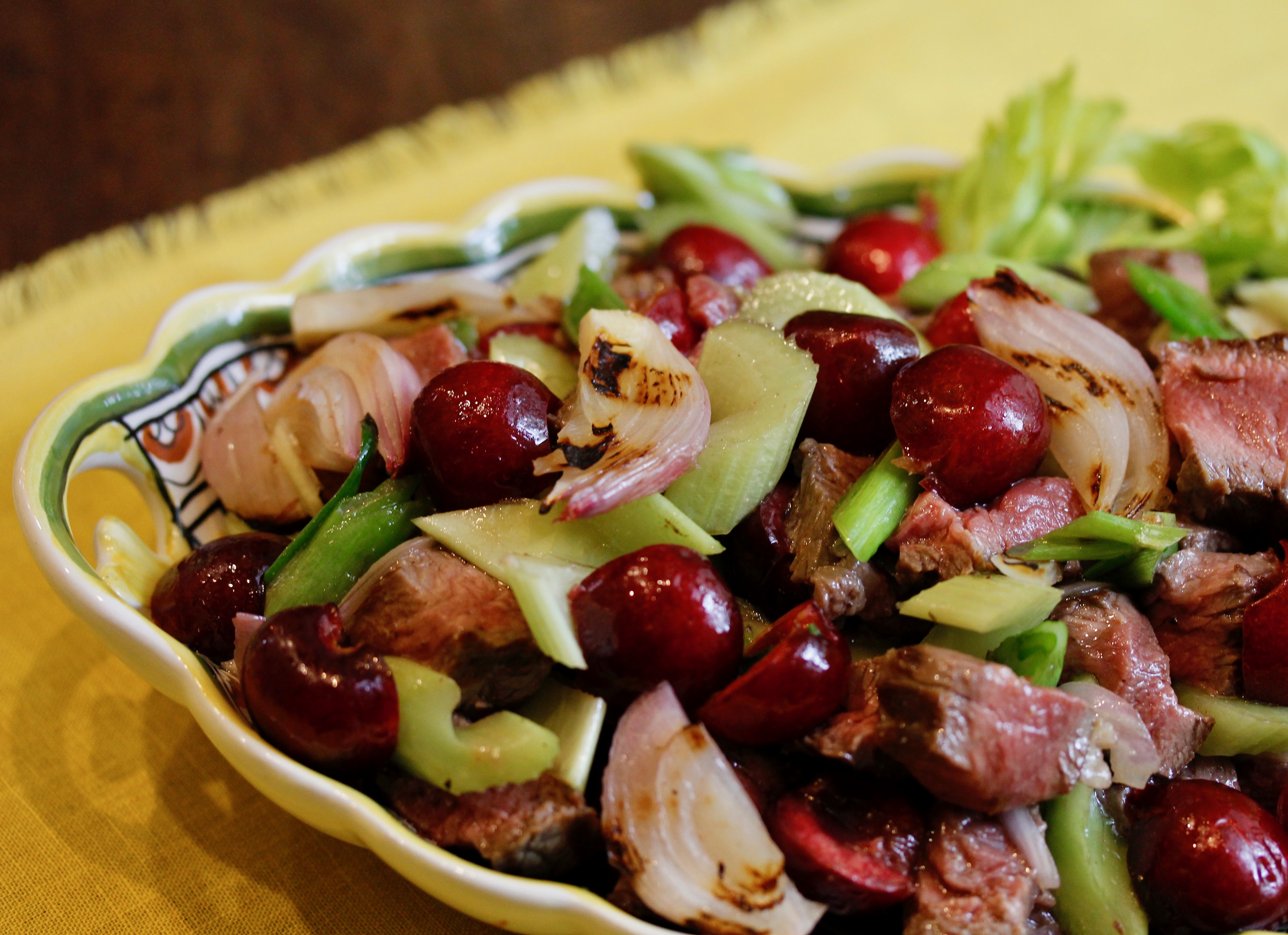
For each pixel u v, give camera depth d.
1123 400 0.30
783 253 0.39
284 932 0.28
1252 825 0.27
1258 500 0.30
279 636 0.26
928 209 0.41
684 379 0.28
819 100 0.50
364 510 0.29
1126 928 0.27
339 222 0.42
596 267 0.36
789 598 0.29
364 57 0.51
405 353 0.32
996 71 0.52
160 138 0.46
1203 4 0.55
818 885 0.26
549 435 0.29
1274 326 0.36
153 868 0.29
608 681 0.27
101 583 0.27
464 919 0.28
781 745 0.28
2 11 0.49
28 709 0.31
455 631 0.27
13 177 0.43
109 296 0.39
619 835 0.26
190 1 0.51
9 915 0.28
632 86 0.49
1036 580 0.28
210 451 0.32
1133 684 0.28
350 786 0.27
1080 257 0.39
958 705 0.26
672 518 0.28
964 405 0.28
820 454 0.29
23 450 0.28
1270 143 0.41
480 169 0.45
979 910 0.26
